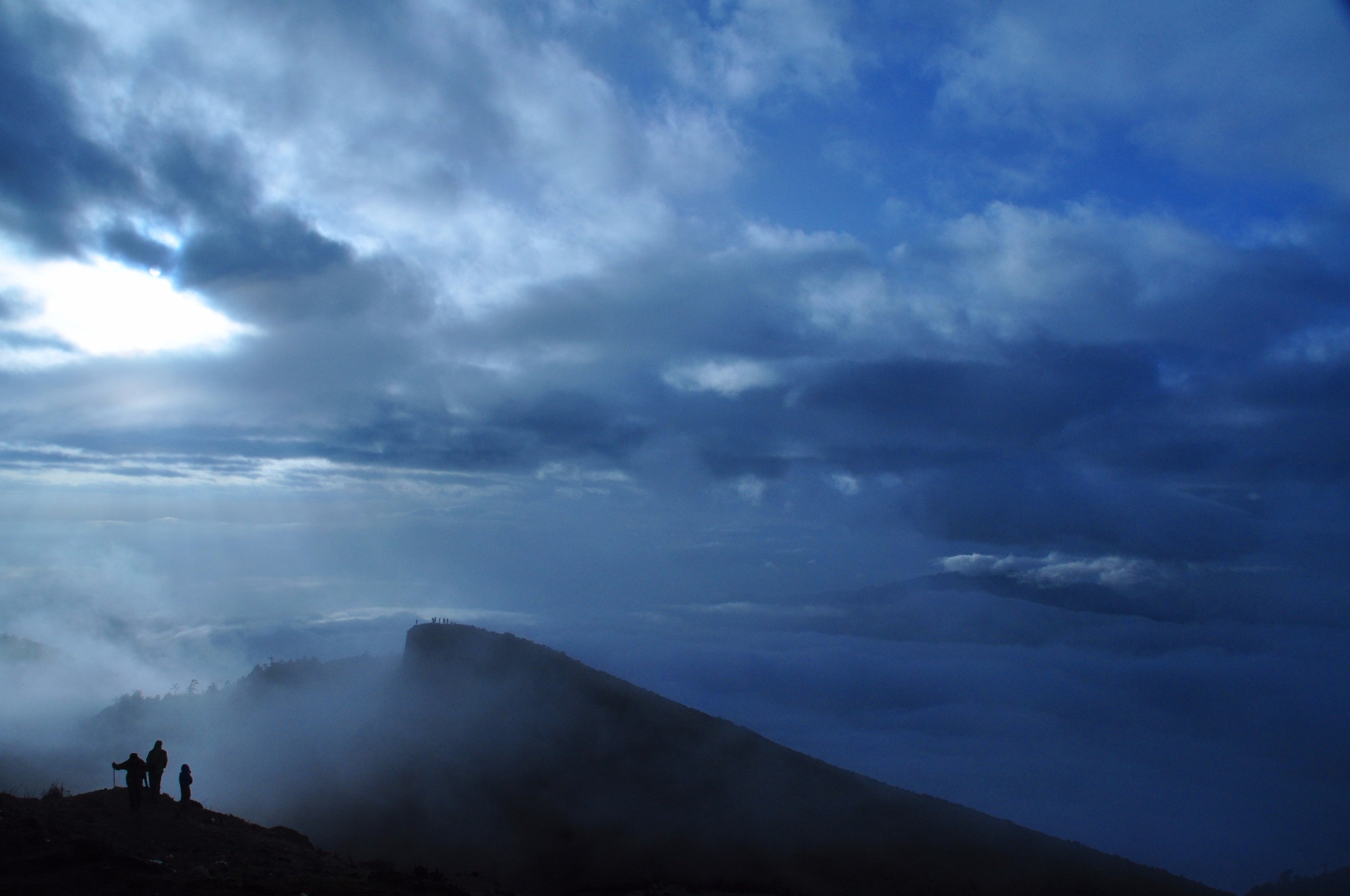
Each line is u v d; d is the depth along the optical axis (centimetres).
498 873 5384
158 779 2800
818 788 6781
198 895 1956
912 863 5709
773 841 5781
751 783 6700
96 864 2072
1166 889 5969
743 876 5231
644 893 4006
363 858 5519
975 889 5497
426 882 2425
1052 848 6309
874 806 6569
